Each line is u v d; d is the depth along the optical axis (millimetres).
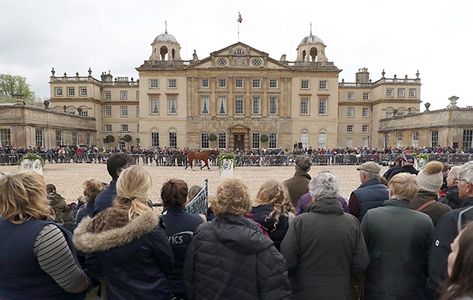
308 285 3557
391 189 4039
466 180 3646
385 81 61344
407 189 3920
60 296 2861
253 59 56281
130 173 3203
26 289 2725
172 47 62625
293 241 3637
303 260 3615
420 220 3785
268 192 4086
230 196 3135
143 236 2998
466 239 1670
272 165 37719
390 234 3746
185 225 3674
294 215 4543
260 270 2975
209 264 3016
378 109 62250
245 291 2951
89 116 61719
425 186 4461
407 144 52531
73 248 3016
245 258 2982
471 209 3172
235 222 3092
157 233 3076
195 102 56281
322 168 33281
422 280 3734
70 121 53156
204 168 33281
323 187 3770
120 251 2949
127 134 64875
